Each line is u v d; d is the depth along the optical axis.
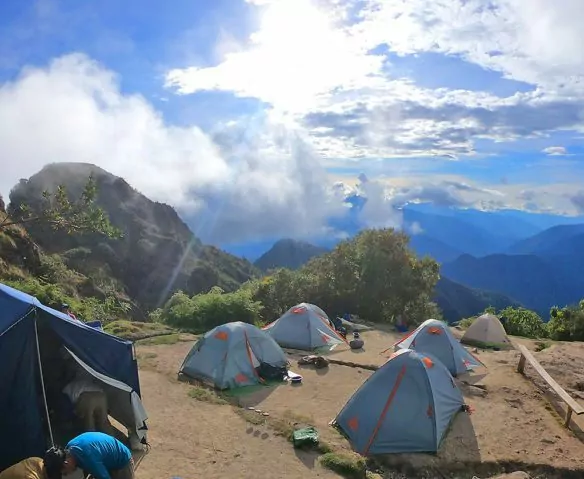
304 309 17.19
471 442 10.24
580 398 12.86
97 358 8.59
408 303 26.09
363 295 25.56
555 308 25.86
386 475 9.18
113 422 9.59
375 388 10.44
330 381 13.45
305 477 8.29
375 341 18.42
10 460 7.17
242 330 13.32
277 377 13.25
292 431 9.77
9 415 7.24
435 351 14.51
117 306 31.83
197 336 17.62
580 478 9.45
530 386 13.52
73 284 33.28
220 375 12.52
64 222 15.97
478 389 13.12
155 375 12.97
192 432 9.71
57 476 5.33
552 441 10.47
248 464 8.61
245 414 10.64
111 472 5.68
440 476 9.27
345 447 9.55
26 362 7.41
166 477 8.00
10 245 29.11
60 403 8.16
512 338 21.03
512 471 9.52
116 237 16.69
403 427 9.91
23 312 7.64
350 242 27.67
